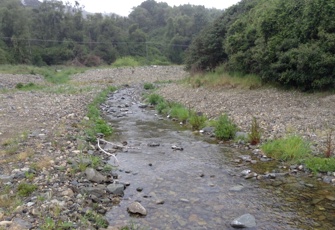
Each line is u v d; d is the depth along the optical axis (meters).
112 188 7.94
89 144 11.72
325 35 15.83
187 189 8.22
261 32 20.09
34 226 5.73
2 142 10.91
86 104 20.84
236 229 6.28
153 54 96.62
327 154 9.70
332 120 12.76
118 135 13.98
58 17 88.75
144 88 33.66
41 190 7.29
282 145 10.58
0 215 5.98
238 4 30.86
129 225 6.36
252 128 11.89
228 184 8.52
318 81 16.30
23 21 74.38
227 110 16.77
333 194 7.79
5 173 8.15
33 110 17.64
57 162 9.15
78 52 83.00
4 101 20.78
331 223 6.44
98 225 6.18
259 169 9.55
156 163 10.25
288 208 7.12
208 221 6.61
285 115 14.18
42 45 81.25
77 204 6.81
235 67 24.34
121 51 91.12
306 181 8.62
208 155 11.02
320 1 16.38
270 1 21.97
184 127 15.49
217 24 30.30
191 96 21.98
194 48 32.91
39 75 45.09
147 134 14.16
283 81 18.81
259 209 7.10
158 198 7.68
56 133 12.38
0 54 63.12
